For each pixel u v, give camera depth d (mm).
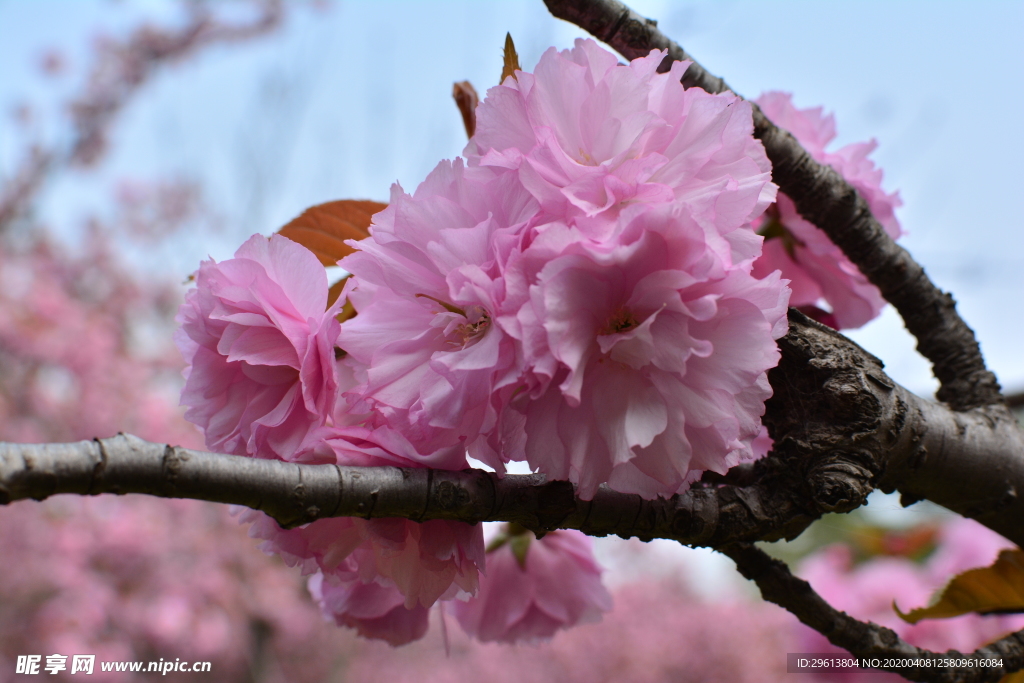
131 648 1999
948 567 715
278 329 335
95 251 2529
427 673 2998
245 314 333
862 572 733
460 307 327
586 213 313
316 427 327
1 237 2441
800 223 407
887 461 354
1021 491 377
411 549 331
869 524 868
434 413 314
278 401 336
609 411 316
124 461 293
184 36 2979
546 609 427
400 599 387
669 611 2646
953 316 405
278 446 328
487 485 323
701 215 317
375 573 339
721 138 326
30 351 1973
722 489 346
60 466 289
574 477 317
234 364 342
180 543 2182
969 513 383
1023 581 395
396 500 314
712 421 313
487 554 433
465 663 2980
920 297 402
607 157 326
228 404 339
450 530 326
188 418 341
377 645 3107
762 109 427
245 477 302
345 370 349
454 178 324
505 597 429
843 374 351
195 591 2139
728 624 2562
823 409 351
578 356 312
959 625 582
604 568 439
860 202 398
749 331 314
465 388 315
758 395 319
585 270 312
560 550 433
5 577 1899
